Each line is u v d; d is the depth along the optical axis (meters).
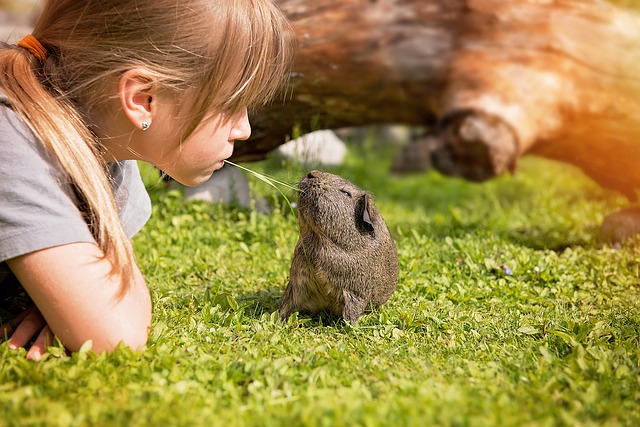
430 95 1.56
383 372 0.85
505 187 2.20
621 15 1.54
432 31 1.53
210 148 0.92
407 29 1.52
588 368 0.85
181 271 1.18
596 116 1.54
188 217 1.37
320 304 1.04
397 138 3.09
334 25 1.45
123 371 0.83
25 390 0.79
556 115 1.56
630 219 1.38
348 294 1.02
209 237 1.33
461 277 1.18
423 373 0.86
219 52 0.88
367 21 1.47
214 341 0.92
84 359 0.84
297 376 0.84
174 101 0.88
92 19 0.87
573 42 1.53
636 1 1.73
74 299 0.85
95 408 0.77
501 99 1.56
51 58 0.89
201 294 1.09
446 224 1.51
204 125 0.90
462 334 0.97
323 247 1.01
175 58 0.87
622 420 0.78
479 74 1.55
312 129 1.47
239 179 1.51
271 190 1.59
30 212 0.84
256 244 1.31
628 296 1.12
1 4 2.79
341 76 1.47
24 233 0.84
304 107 1.46
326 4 1.46
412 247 1.29
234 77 0.89
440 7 1.53
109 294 0.86
